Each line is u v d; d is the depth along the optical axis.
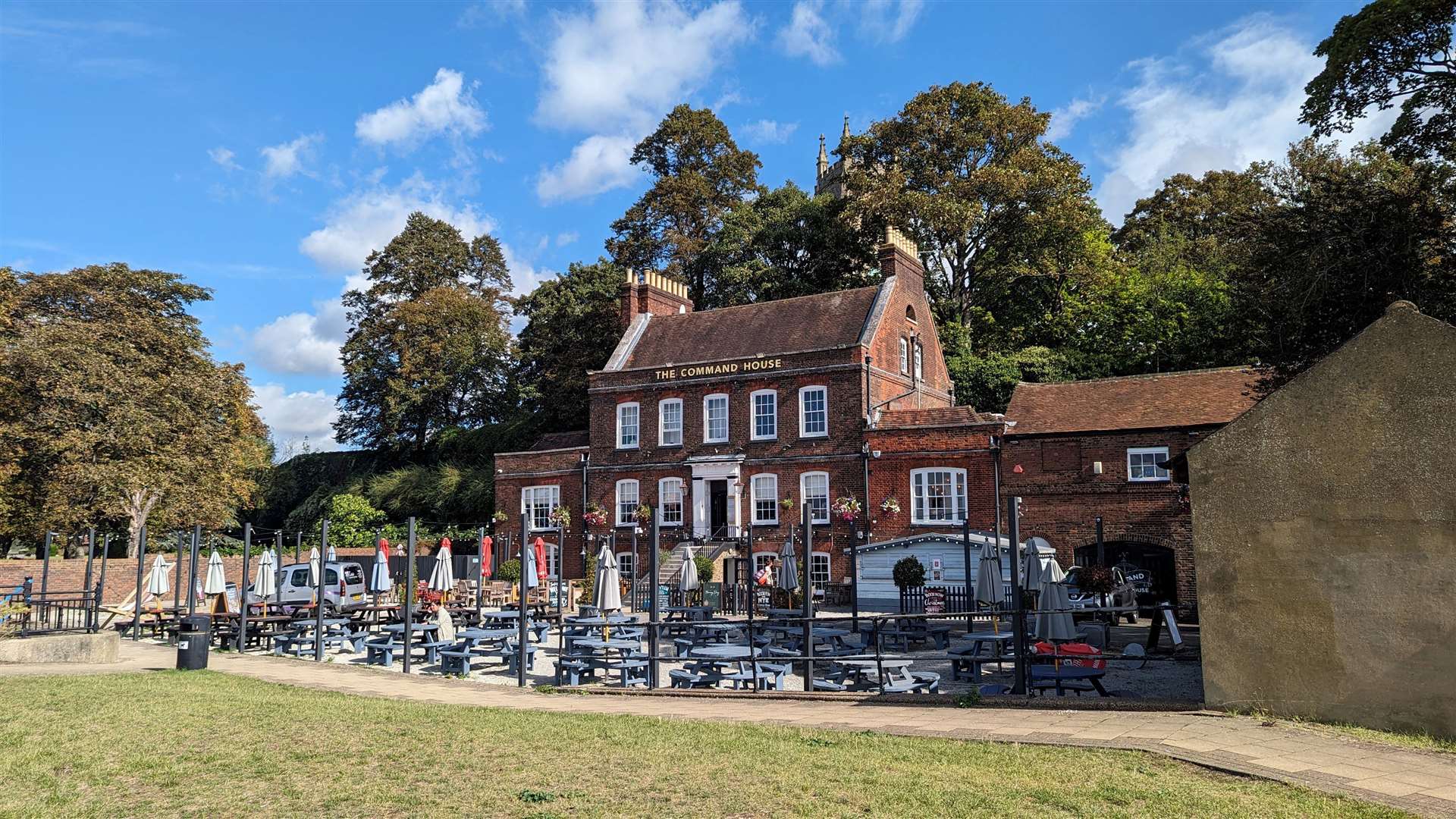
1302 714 10.95
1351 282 22.80
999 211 51.53
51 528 40.03
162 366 47.25
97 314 47.47
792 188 59.50
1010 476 33.00
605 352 53.72
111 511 40.69
